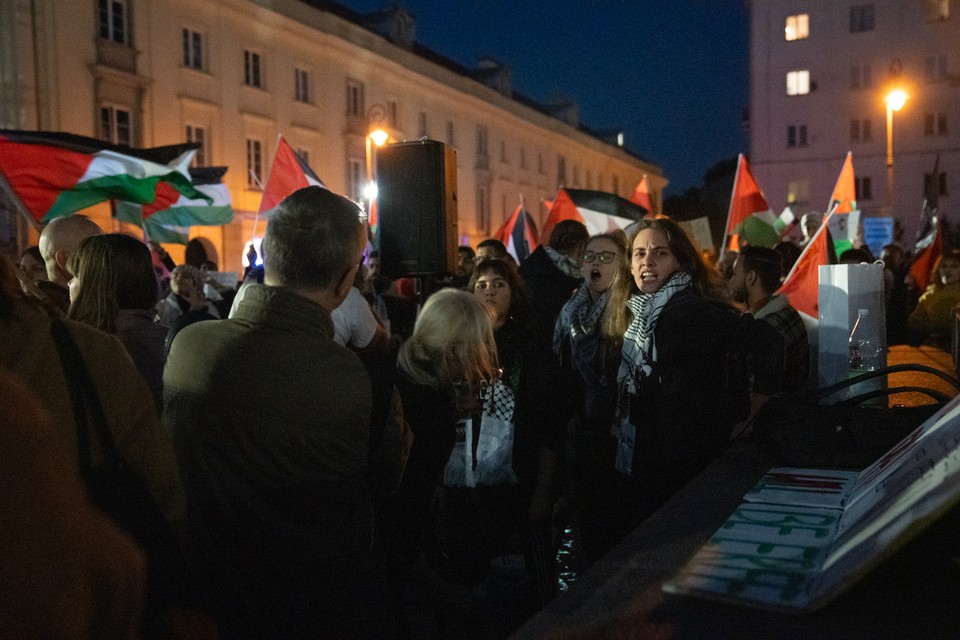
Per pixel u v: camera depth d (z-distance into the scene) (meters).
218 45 21.97
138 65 19.50
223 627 1.81
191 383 1.84
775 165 37.44
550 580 3.18
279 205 1.94
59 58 17.52
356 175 27.45
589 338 3.30
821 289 2.84
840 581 1.20
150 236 9.92
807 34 36.75
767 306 3.63
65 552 0.85
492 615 3.10
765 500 1.80
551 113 46.50
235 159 22.55
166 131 20.33
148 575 1.37
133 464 1.46
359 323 3.28
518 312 3.40
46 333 1.36
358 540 1.96
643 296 2.94
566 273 4.85
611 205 8.64
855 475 2.02
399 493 2.73
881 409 2.24
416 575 2.91
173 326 4.08
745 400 2.72
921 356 4.85
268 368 1.80
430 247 4.00
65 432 1.33
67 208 6.52
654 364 2.71
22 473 0.84
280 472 1.80
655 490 2.67
